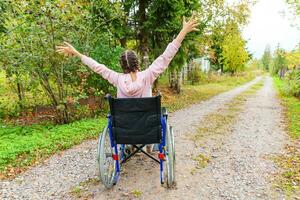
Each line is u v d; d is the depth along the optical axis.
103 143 3.39
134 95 3.41
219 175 4.15
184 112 9.89
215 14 17.23
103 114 8.88
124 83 3.39
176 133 6.66
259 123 8.05
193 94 16.41
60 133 6.43
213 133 6.72
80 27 7.25
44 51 6.82
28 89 8.23
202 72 29.39
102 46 8.19
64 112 7.71
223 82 30.69
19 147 5.34
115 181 3.80
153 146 4.29
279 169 4.38
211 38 18.22
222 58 34.50
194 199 3.43
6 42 6.80
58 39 7.00
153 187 3.72
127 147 4.38
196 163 4.62
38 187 3.82
